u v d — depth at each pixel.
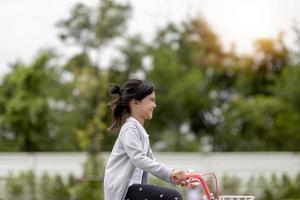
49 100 39.56
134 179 7.71
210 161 28.94
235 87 42.91
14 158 29.14
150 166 7.38
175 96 41.97
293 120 35.00
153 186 7.54
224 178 26.50
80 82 31.58
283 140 36.75
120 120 7.97
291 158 29.06
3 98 39.16
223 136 40.62
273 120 37.41
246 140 39.31
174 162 28.94
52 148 39.31
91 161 27.05
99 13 39.06
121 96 7.93
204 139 43.22
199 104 42.72
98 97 31.77
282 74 35.31
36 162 29.23
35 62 39.47
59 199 26.89
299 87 34.09
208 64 43.16
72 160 29.19
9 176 27.41
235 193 25.80
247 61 41.78
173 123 42.47
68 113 39.12
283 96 34.78
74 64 38.56
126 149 7.57
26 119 38.38
